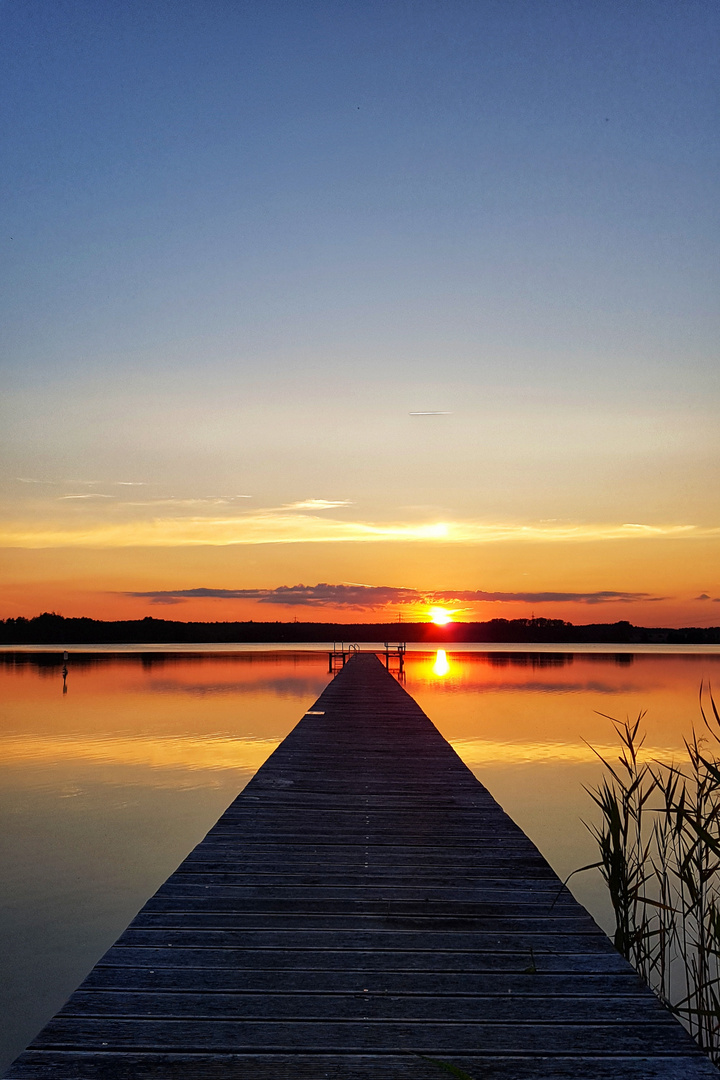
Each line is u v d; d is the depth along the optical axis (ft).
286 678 92.07
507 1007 7.48
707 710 56.80
